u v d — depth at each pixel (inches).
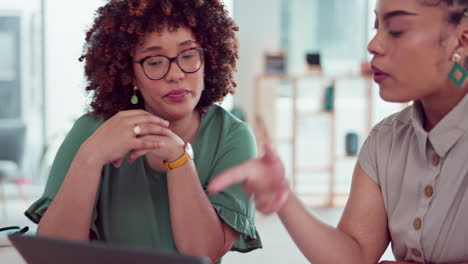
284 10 284.0
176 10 51.7
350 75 250.1
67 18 268.5
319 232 46.5
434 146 45.3
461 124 44.1
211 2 54.8
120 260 30.1
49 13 268.1
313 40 286.8
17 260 58.9
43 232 50.5
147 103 55.6
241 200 53.2
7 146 261.1
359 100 284.2
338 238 47.5
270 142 36.6
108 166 56.4
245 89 270.8
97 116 58.6
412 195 47.5
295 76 250.1
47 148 238.1
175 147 51.0
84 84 59.1
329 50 287.7
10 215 201.8
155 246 55.0
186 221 51.4
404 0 41.3
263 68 260.5
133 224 55.3
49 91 271.1
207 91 57.2
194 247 51.6
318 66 255.1
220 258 55.0
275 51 272.1
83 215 50.6
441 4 40.6
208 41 54.7
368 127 257.3
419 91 42.8
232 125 58.2
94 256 30.7
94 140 50.4
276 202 36.6
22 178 247.4
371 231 49.6
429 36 41.1
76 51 269.0
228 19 56.6
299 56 286.5
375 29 44.6
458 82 41.9
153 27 51.2
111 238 55.8
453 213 45.1
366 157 50.6
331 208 224.8
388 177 49.1
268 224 182.7
